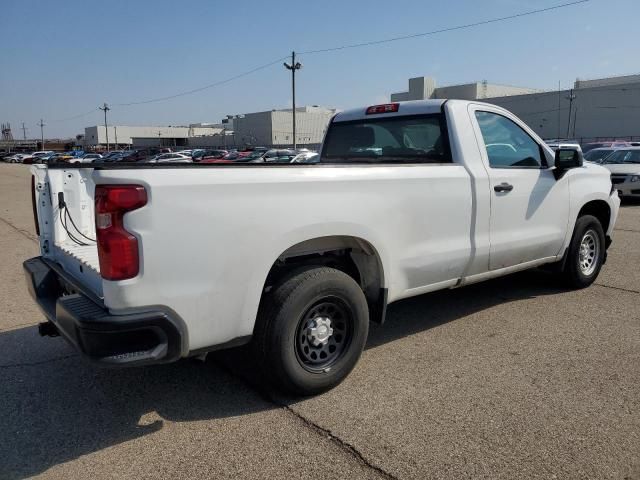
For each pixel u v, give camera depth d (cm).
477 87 8338
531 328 507
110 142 11956
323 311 378
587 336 485
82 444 325
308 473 293
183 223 304
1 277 739
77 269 374
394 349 461
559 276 624
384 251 403
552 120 6869
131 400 379
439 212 440
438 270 448
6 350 473
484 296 613
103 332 288
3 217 1393
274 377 358
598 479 283
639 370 412
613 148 1739
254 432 335
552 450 309
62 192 438
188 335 317
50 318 355
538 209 538
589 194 605
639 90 6112
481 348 461
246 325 339
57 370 430
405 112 515
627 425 334
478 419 344
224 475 293
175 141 10862
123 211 290
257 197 332
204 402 375
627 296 606
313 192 358
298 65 4109
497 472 290
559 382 394
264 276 340
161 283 301
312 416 352
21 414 361
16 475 296
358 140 566
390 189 403
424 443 318
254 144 9131
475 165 476
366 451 312
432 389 386
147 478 292
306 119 9144
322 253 412
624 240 956
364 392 384
